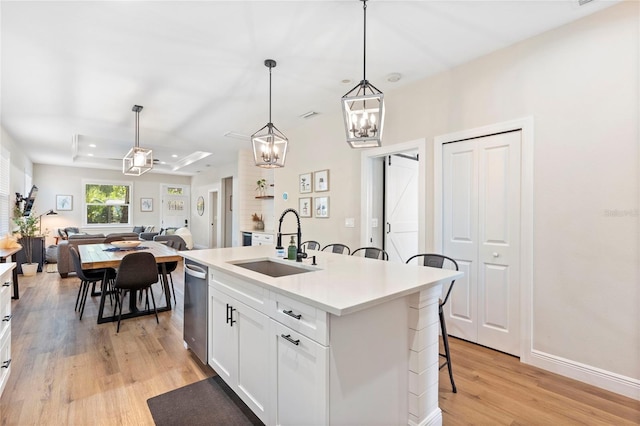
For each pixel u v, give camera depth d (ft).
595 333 7.25
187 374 7.66
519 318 8.52
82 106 13.17
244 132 17.39
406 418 5.59
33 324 10.97
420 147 10.78
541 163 8.09
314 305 4.39
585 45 7.41
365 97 6.64
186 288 8.93
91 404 6.44
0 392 6.44
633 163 6.80
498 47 8.76
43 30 7.84
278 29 7.92
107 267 10.71
